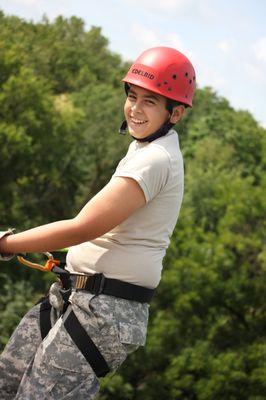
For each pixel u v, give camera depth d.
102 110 49.44
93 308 3.34
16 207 35.56
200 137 64.44
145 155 3.31
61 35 83.19
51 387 3.34
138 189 3.25
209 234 32.12
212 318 29.72
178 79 3.40
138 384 29.06
